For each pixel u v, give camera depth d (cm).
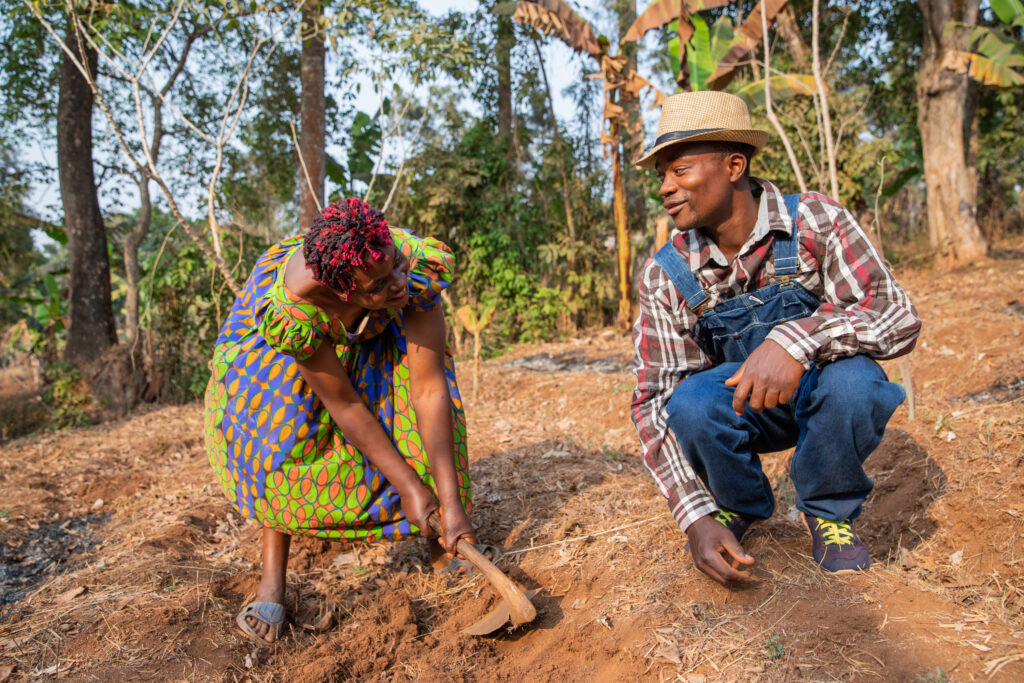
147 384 880
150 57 480
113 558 324
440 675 221
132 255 905
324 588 288
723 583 214
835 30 1398
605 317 1156
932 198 1180
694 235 221
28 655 245
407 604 261
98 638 253
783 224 209
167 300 915
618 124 928
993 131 1548
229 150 1108
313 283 189
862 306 206
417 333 220
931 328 611
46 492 432
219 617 268
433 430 228
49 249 2380
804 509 231
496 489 359
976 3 1092
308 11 637
